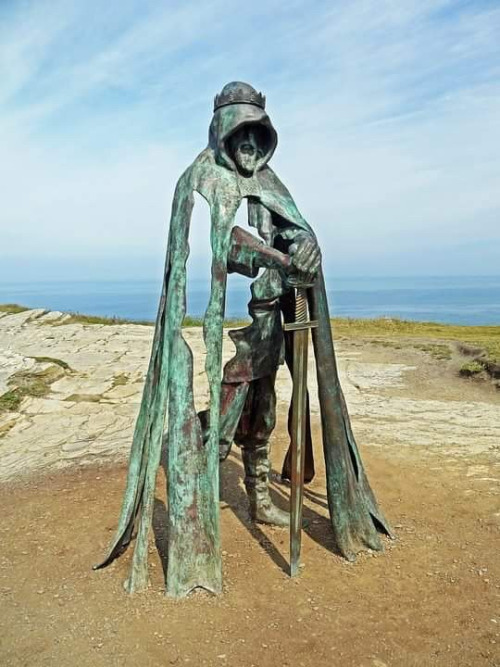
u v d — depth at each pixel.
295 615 4.23
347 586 4.60
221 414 5.17
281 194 5.11
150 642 3.97
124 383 12.16
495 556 4.99
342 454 5.08
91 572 4.93
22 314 19.52
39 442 9.30
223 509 6.12
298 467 4.67
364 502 5.21
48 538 5.62
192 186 4.79
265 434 5.56
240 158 4.90
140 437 4.98
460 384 11.89
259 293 5.18
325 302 5.04
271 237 5.01
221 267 4.64
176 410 4.61
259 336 5.21
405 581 4.66
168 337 4.65
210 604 4.38
